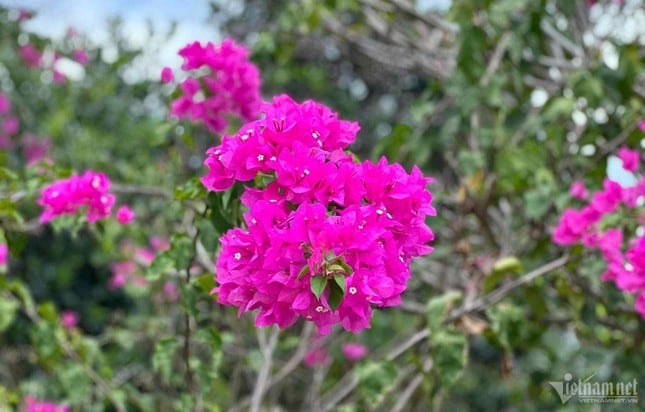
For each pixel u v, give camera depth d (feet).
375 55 16.22
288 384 15.05
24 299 10.81
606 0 12.78
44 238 22.36
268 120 5.75
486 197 11.62
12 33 15.16
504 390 21.53
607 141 11.32
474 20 11.59
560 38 12.46
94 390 12.30
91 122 20.99
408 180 5.55
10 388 15.53
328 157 5.98
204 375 8.59
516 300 12.05
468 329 9.73
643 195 9.01
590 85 10.89
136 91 14.43
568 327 11.41
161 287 14.78
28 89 21.42
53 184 8.86
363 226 5.08
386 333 17.01
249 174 5.67
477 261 11.80
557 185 11.12
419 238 5.59
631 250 8.14
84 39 17.75
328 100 24.80
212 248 7.42
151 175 14.69
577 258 9.67
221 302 5.49
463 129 11.91
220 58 8.92
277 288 5.07
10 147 20.38
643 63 12.04
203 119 9.21
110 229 13.42
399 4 13.39
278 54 15.44
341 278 4.81
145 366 15.16
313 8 14.46
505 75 11.89
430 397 10.73
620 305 10.78
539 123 11.32
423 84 26.21
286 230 4.98
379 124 25.66
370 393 9.20
